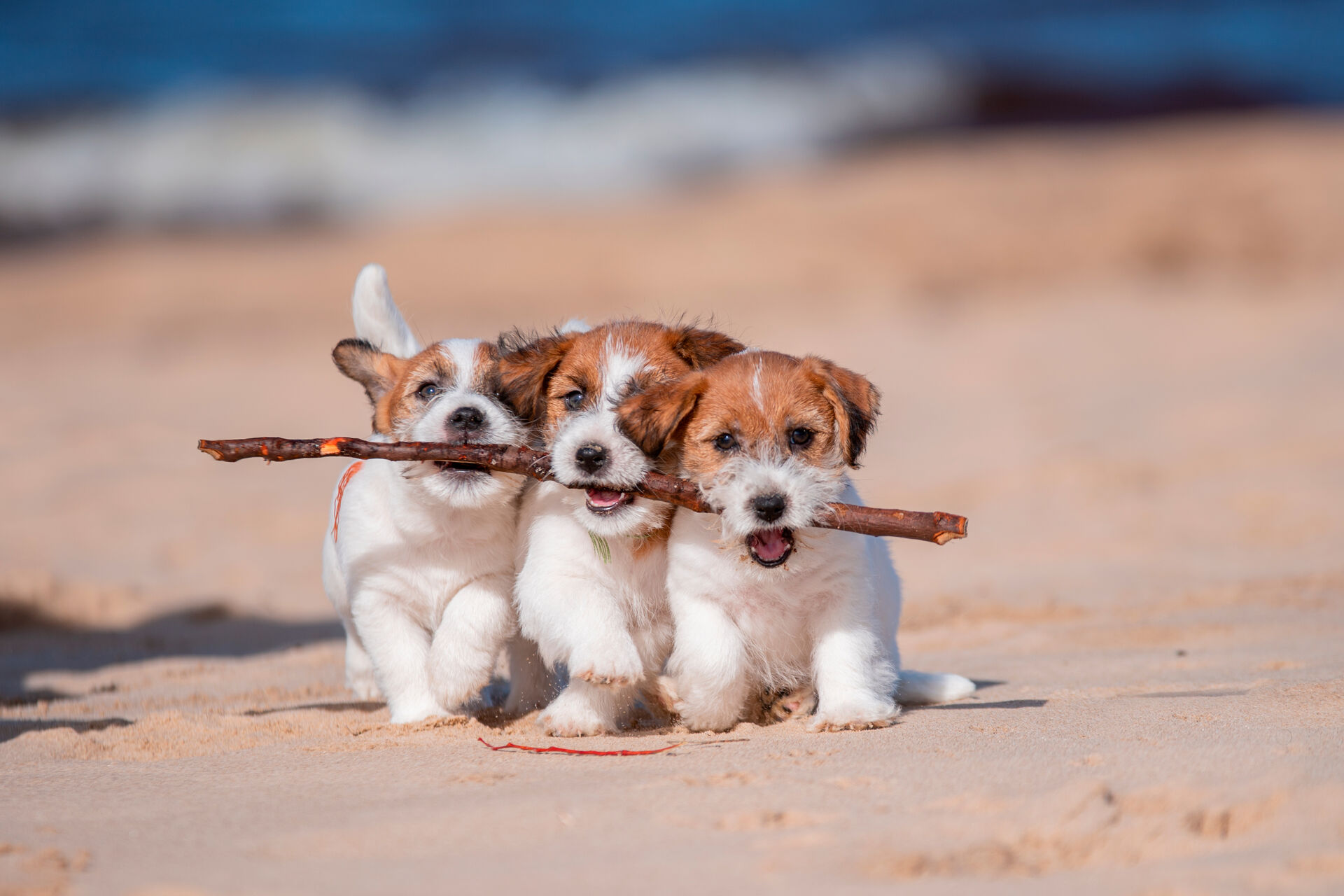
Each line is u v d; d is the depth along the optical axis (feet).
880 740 14.83
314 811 12.51
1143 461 44.75
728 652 15.92
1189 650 22.06
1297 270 81.20
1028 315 75.20
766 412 15.72
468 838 11.34
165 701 20.68
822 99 145.07
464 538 17.15
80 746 16.14
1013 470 44.65
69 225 122.93
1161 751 13.47
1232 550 33.58
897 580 18.65
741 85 148.56
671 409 15.78
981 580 31.50
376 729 16.81
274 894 9.99
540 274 91.09
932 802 11.96
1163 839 10.74
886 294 82.43
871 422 16.49
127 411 60.80
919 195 100.83
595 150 137.39
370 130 142.41
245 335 82.12
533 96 150.10
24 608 30.94
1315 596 26.63
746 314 79.71
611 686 15.44
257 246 107.55
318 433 55.21
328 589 20.38
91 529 41.42
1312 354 59.93
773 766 13.55
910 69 150.82
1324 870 9.79
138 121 141.59
